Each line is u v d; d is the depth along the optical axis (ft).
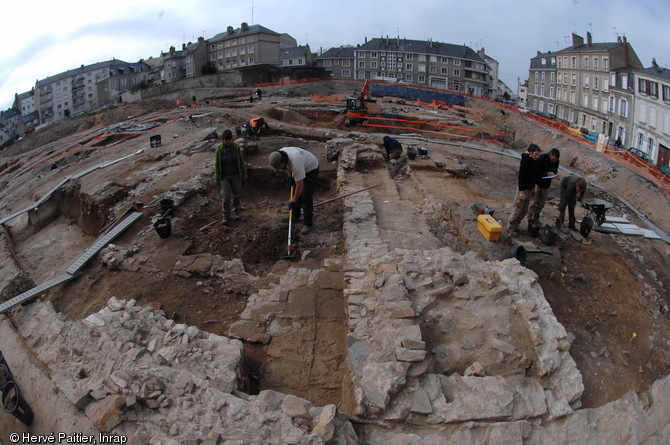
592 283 21.97
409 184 37.58
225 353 15.98
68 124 121.80
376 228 26.22
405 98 146.30
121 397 13.53
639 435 13.53
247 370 16.90
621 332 18.94
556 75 152.35
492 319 17.02
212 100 123.44
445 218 28.89
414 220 28.73
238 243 26.04
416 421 13.32
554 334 16.25
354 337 16.10
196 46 198.18
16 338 19.45
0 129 271.28
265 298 20.93
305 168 25.94
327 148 42.57
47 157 71.20
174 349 15.75
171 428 12.65
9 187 58.90
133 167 42.73
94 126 114.83
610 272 23.03
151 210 29.45
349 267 21.07
